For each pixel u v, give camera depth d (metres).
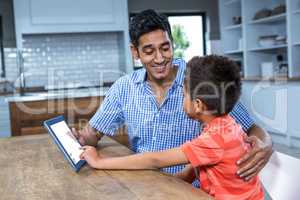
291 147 4.68
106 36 5.83
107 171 1.35
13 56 5.67
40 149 1.77
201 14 6.84
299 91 4.43
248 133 1.57
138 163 1.34
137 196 1.09
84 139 1.73
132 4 6.46
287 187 1.36
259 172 1.35
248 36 5.70
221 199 1.25
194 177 1.50
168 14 6.72
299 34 4.73
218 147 1.22
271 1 5.70
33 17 5.14
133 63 5.50
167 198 1.07
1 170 1.43
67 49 5.69
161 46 1.54
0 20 5.66
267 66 5.41
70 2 5.24
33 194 1.15
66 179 1.29
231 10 6.27
